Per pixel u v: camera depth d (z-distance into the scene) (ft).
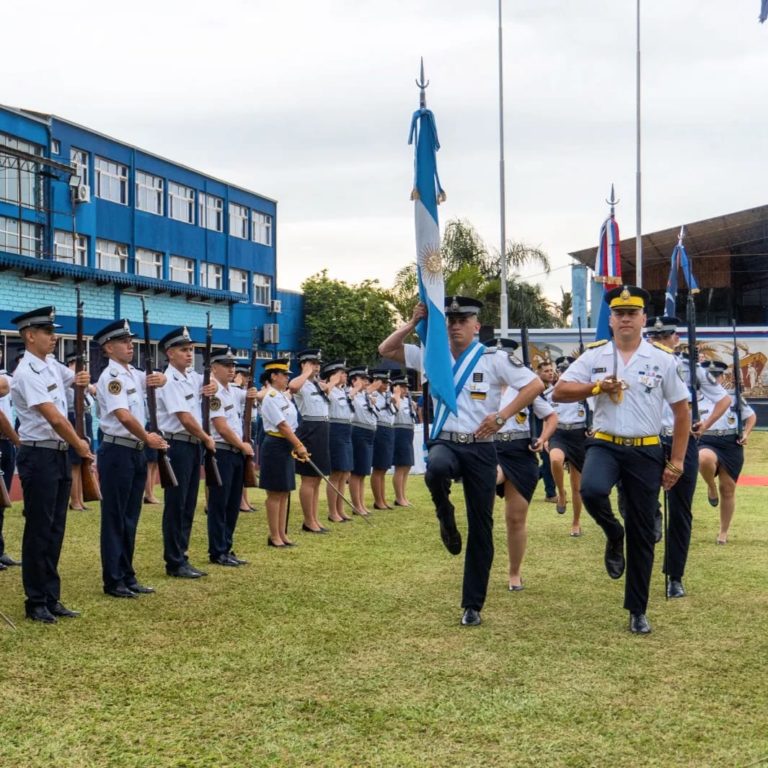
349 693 15.57
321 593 23.12
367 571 26.05
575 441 32.86
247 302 119.34
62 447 20.90
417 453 62.18
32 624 19.98
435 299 20.12
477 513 19.98
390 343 20.93
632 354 19.76
